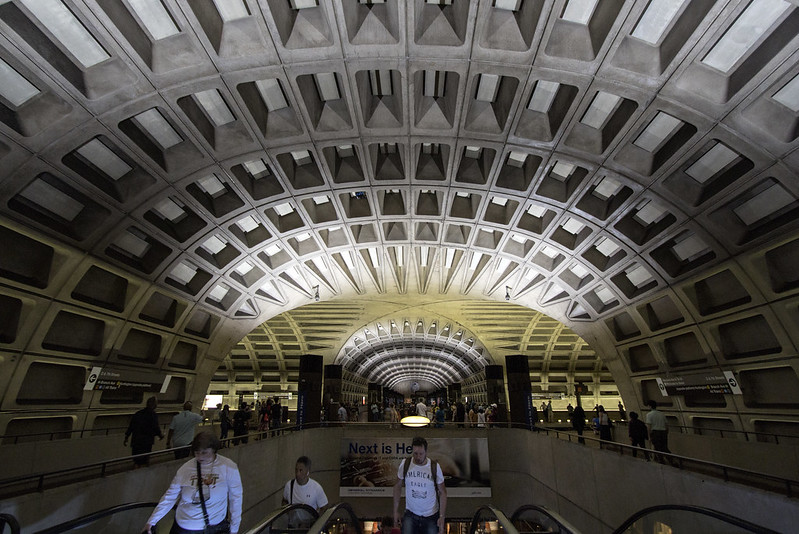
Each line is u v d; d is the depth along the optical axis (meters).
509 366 22.56
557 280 19.78
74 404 14.19
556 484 15.51
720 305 14.36
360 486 19.84
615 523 11.03
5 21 7.29
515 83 10.19
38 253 11.90
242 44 8.88
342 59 9.38
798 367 12.40
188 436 10.47
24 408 12.46
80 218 12.09
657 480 9.20
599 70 9.14
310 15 8.84
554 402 40.38
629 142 11.15
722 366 14.87
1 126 8.66
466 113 11.11
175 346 18.73
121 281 14.86
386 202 16.48
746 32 7.98
